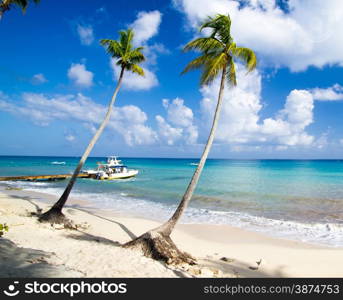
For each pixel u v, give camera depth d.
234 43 9.41
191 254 9.55
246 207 19.81
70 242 9.20
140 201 22.17
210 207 19.83
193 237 12.09
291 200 22.72
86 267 6.69
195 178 9.35
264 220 15.59
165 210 18.42
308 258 9.31
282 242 11.36
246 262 8.94
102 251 8.24
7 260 6.19
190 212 17.94
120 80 14.55
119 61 14.56
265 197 24.30
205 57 9.91
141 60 14.66
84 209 17.75
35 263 6.34
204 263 8.55
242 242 11.39
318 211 18.33
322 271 8.12
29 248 7.72
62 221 12.27
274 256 9.57
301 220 15.68
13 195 22.73
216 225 14.22
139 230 12.72
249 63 9.57
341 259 9.15
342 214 17.38
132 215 16.52
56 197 22.62
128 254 8.15
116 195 25.42
